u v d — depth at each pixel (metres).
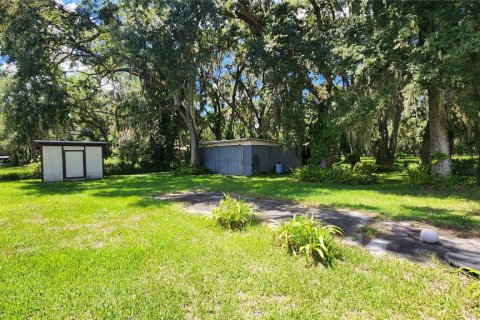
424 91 10.52
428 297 2.58
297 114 14.11
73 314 2.38
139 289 2.78
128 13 14.98
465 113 8.51
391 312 2.37
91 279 3.01
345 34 11.09
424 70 7.77
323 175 11.92
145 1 13.60
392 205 6.68
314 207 6.74
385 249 3.88
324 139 14.41
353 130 11.38
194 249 3.87
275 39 13.23
